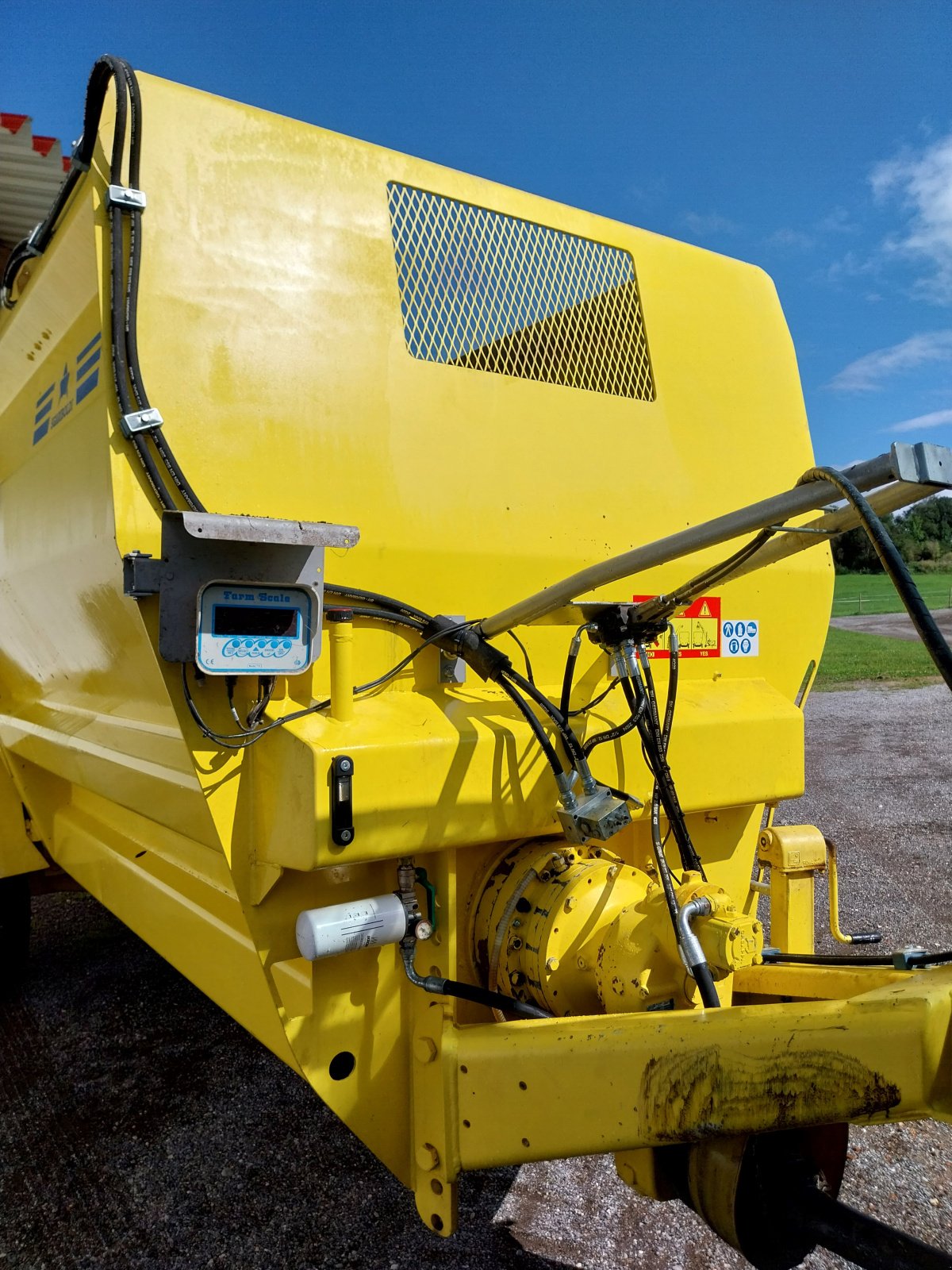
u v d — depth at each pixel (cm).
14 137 307
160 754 199
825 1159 172
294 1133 285
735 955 165
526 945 191
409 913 181
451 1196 180
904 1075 139
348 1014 186
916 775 840
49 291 225
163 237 178
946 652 123
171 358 176
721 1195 154
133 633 179
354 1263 224
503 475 219
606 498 238
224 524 149
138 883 265
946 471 134
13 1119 295
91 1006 380
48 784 357
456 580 208
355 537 164
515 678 186
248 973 191
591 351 244
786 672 276
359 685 191
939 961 178
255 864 180
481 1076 163
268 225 192
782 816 704
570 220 246
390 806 169
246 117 193
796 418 290
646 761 215
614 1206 245
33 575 249
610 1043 155
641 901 186
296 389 190
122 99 171
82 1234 238
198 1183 260
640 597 240
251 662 168
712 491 262
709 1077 149
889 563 129
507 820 187
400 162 217
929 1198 248
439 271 218
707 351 271
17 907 381
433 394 210
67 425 213
